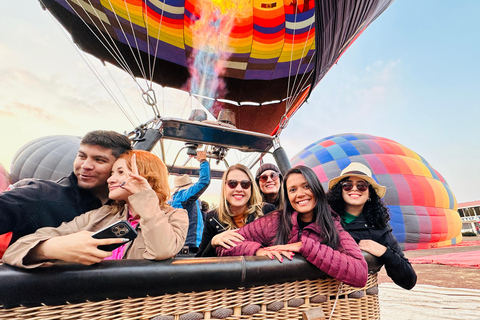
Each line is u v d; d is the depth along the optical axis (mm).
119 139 1231
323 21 4180
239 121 7293
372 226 1770
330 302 1185
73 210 1146
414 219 13102
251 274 930
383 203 1822
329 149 15148
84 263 714
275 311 1016
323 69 5680
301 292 1101
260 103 7047
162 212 924
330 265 1092
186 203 2963
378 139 15914
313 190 1405
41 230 980
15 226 959
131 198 901
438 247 13922
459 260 7980
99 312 750
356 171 1823
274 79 6617
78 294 709
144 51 5750
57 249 698
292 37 5863
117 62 5734
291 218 1495
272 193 2742
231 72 6445
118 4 4938
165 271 801
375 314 1388
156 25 5441
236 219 2260
